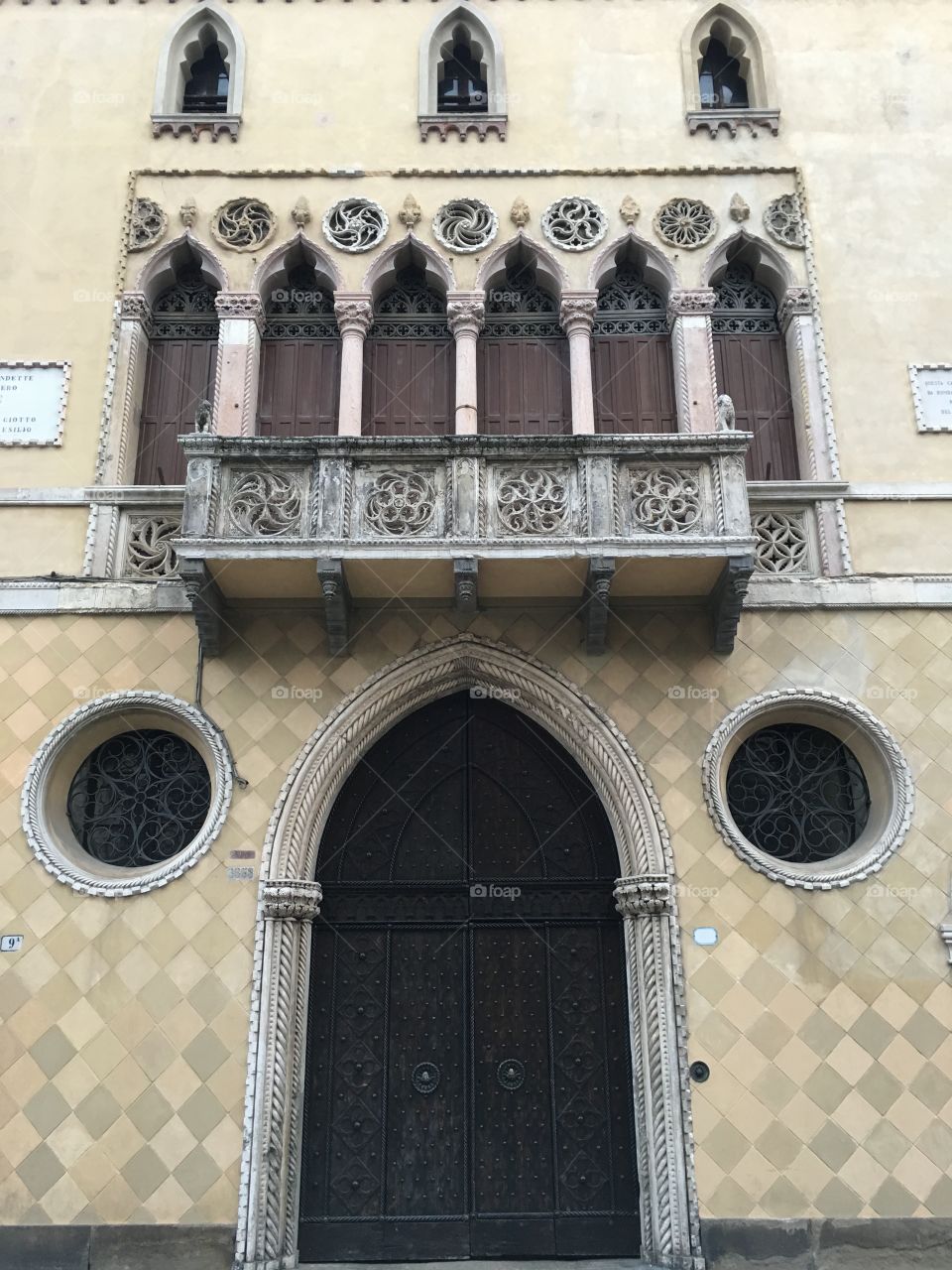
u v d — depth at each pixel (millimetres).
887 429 10852
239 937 9242
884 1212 8609
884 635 10211
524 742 10445
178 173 11672
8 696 9953
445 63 12547
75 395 10867
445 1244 9039
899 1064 8984
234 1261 8375
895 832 9570
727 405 9914
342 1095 9406
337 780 9898
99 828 9969
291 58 12156
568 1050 9570
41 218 11492
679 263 11414
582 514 9531
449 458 9688
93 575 10281
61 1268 8406
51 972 9148
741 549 9305
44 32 12266
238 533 9508
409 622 10266
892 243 11523
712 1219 8562
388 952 9828
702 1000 9109
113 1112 8789
